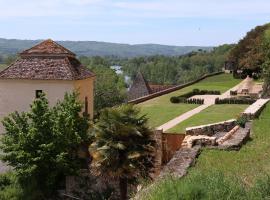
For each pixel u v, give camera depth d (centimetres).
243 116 2841
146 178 2164
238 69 8556
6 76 3331
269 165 1716
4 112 3356
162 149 2486
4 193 2769
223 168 1698
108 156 2152
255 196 1083
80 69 3497
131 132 2181
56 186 2738
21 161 2623
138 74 8800
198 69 18800
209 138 2050
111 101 7569
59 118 2688
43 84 3288
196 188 1105
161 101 5494
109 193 2594
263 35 6600
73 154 2758
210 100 5509
